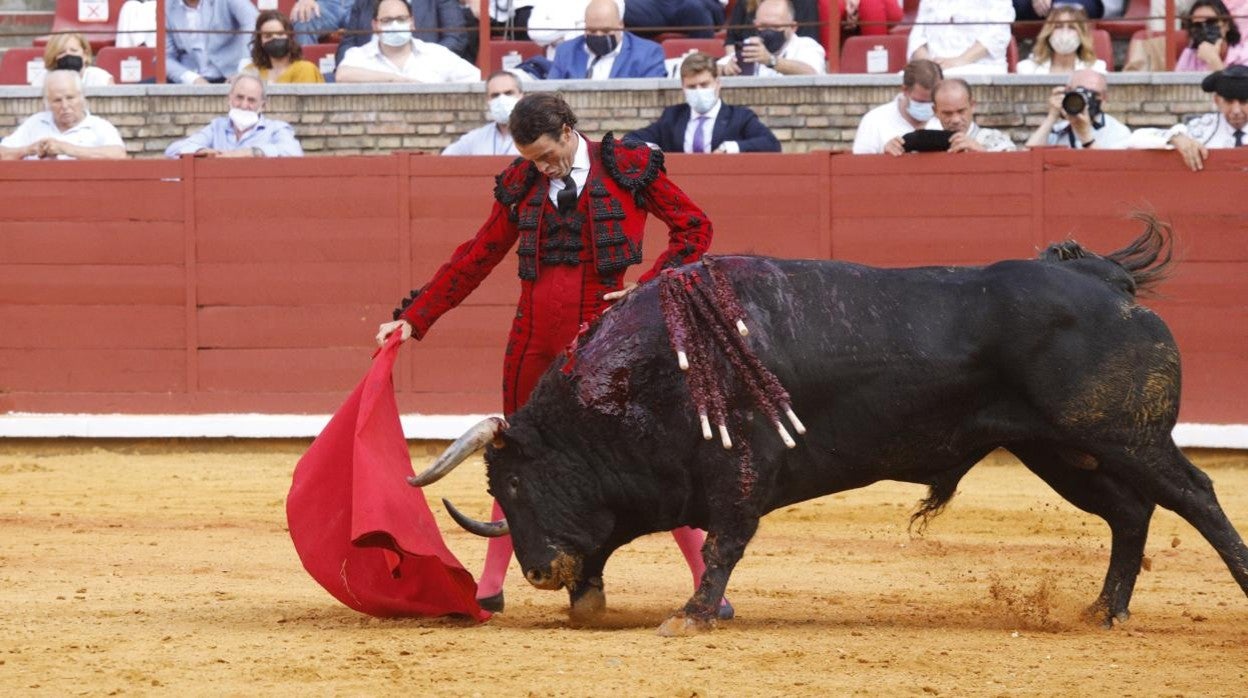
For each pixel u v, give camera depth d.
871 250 27.31
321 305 28.06
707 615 12.72
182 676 10.98
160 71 32.09
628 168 13.35
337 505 13.53
